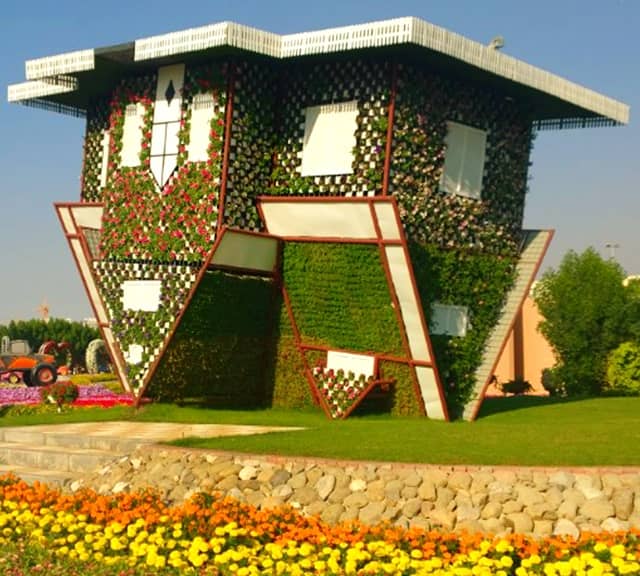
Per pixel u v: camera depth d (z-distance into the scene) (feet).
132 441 57.67
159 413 76.07
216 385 80.12
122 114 81.15
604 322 102.58
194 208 74.90
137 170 79.20
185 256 75.25
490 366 77.82
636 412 77.05
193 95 75.92
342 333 75.92
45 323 174.40
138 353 77.77
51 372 121.49
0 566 37.83
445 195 74.59
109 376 129.29
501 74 72.28
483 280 78.48
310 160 74.18
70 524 42.24
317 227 73.61
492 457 46.42
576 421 66.49
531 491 42.32
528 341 121.39
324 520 42.98
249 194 75.36
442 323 76.02
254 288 77.41
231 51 71.77
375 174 70.18
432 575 35.04
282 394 81.35
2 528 43.11
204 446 52.08
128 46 75.41
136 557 38.50
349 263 73.31
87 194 90.07
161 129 78.02
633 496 41.57
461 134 75.77
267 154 76.07
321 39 69.56
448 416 74.02
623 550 35.96
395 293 71.82
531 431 56.18
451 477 43.73
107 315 81.10
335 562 36.70
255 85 75.25
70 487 52.95
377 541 38.34
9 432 64.08
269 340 80.69
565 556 36.68
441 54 68.18
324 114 73.56
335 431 57.88
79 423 70.64
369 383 74.13
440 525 41.68
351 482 45.06
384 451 48.62
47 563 38.22
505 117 79.46
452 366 75.87
